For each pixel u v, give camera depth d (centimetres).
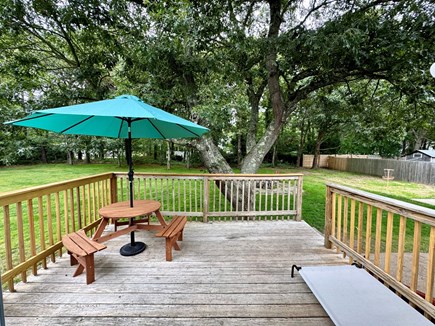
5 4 376
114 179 392
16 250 348
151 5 386
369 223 225
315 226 487
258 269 244
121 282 218
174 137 350
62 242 254
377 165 1369
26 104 462
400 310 159
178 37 384
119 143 1219
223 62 461
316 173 1481
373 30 364
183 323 168
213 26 393
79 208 303
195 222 400
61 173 1232
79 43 528
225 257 270
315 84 517
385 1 388
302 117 1351
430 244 161
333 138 1897
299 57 427
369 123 755
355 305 163
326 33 381
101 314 176
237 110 552
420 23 334
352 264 247
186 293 202
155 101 451
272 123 554
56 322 168
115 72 495
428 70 386
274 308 184
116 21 435
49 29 467
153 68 446
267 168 1680
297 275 233
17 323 166
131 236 290
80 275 229
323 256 275
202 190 430
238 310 182
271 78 510
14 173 1228
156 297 196
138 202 311
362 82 723
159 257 269
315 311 181
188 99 515
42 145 1577
